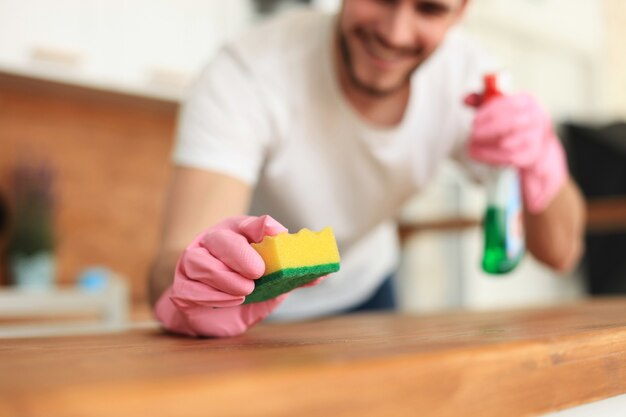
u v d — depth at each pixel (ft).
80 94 7.59
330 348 1.64
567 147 11.86
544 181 3.41
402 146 3.95
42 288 6.93
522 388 1.41
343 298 4.98
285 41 3.76
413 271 10.32
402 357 1.26
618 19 13.39
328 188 4.02
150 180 8.28
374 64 3.38
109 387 1.01
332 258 1.93
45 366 1.42
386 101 3.84
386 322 3.01
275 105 3.64
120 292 6.18
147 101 7.87
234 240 1.96
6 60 6.65
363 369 1.16
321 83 3.71
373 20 3.24
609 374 1.66
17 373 1.29
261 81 3.63
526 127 3.08
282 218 4.18
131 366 1.37
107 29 7.19
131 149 8.13
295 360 1.34
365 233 4.40
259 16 8.20
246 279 2.00
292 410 1.09
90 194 7.84
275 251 1.85
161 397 0.99
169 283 2.86
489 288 11.26
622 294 11.51
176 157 3.47
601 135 11.47
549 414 1.55
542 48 12.43
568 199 4.03
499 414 1.36
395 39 3.20
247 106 3.57
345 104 3.74
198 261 2.04
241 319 2.29
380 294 5.26
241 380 1.05
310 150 3.85
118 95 7.61
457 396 1.28
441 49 4.07
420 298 10.42
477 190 10.71
